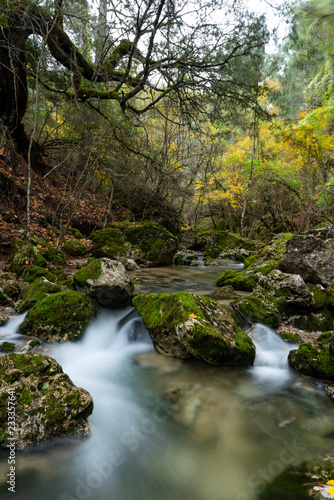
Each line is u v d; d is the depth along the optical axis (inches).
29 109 445.1
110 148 448.1
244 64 321.4
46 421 86.2
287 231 524.4
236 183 631.8
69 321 156.9
